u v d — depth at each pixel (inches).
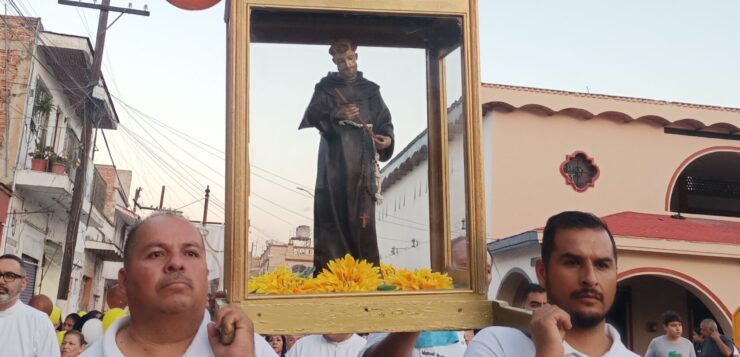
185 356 67.2
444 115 102.2
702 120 480.1
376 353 99.3
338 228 98.0
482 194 91.7
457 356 127.0
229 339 65.3
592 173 469.1
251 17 92.4
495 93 452.1
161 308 64.5
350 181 100.7
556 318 65.6
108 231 878.4
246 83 86.7
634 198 470.6
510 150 454.9
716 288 410.3
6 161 462.6
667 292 493.0
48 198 520.1
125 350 67.5
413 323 84.4
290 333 80.3
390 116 105.0
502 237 442.6
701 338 350.3
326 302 82.6
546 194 456.1
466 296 87.9
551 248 73.7
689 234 424.8
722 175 552.7
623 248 398.6
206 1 98.5
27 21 475.8
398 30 102.7
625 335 483.5
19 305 160.1
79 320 255.0
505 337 73.7
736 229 460.4
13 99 468.4
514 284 438.3
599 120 474.9
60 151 565.0
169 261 65.5
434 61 105.3
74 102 577.0
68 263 450.6
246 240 82.4
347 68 102.1
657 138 483.2
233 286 80.4
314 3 91.7
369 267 93.8
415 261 99.5
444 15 96.5
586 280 70.4
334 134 101.9
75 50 484.1
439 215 100.5
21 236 493.0
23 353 154.3
